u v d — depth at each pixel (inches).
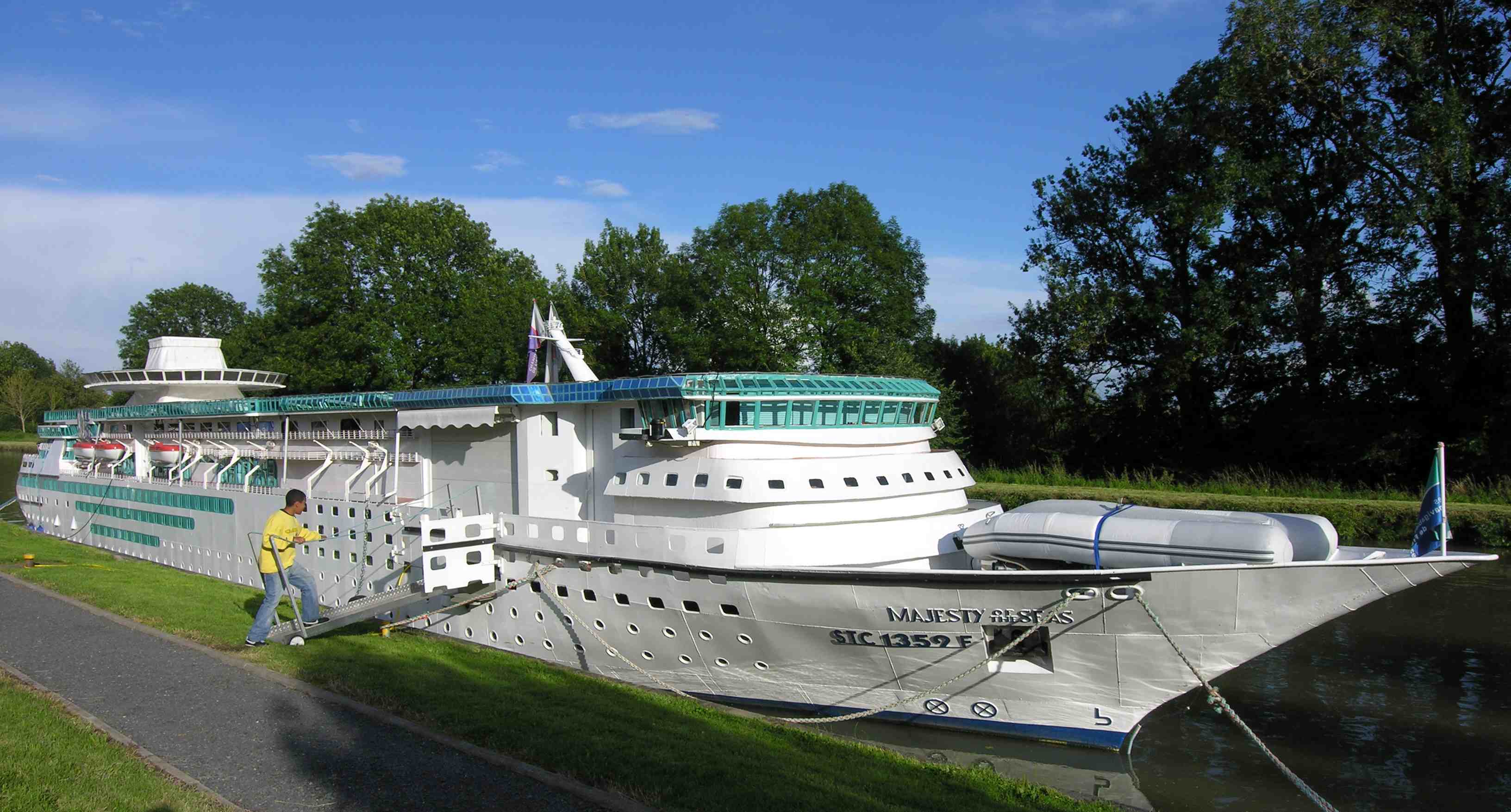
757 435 614.9
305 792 363.9
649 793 368.2
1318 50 1445.6
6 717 432.8
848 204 2146.9
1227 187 1535.4
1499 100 1438.2
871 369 1994.3
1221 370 1779.0
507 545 684.7
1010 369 2175.2
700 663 604.4
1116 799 490.6
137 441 1285.7
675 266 2170.3
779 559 561.3
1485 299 1469.0
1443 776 524.7
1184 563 493.4
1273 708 644.7
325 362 2101.4
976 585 506.3
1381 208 1510.8
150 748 408.8
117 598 727.7
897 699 566.9
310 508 884.6
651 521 636.1
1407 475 1526.8
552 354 784.3
